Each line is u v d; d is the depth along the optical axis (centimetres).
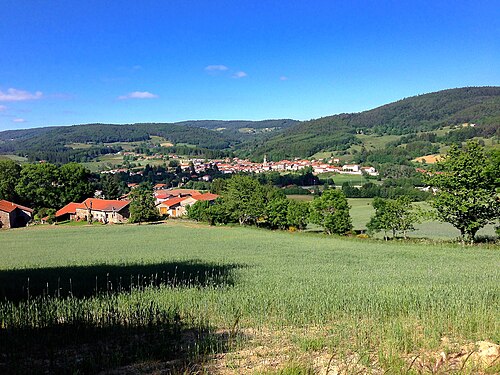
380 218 4344
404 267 2202
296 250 3422
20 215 7750
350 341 809
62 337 905
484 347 712
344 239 4400
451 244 3316
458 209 3125
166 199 10956
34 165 8581
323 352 757
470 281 1577
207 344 804
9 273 2202
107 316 1044
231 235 5238
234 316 1036
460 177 3150
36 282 1838
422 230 6231
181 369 681
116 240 4922
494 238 3603
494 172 3023
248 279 1758
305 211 5800
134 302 1209
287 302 1141
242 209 6831
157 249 3797
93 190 9525
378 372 652
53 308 1134
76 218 8275
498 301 1111
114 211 7962
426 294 1177
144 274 2020
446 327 873
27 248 4200
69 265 2598
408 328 855
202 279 1792
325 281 1631
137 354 768
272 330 919
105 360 738
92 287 1634
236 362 712
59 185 8881
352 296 1210
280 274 1947
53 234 5872
